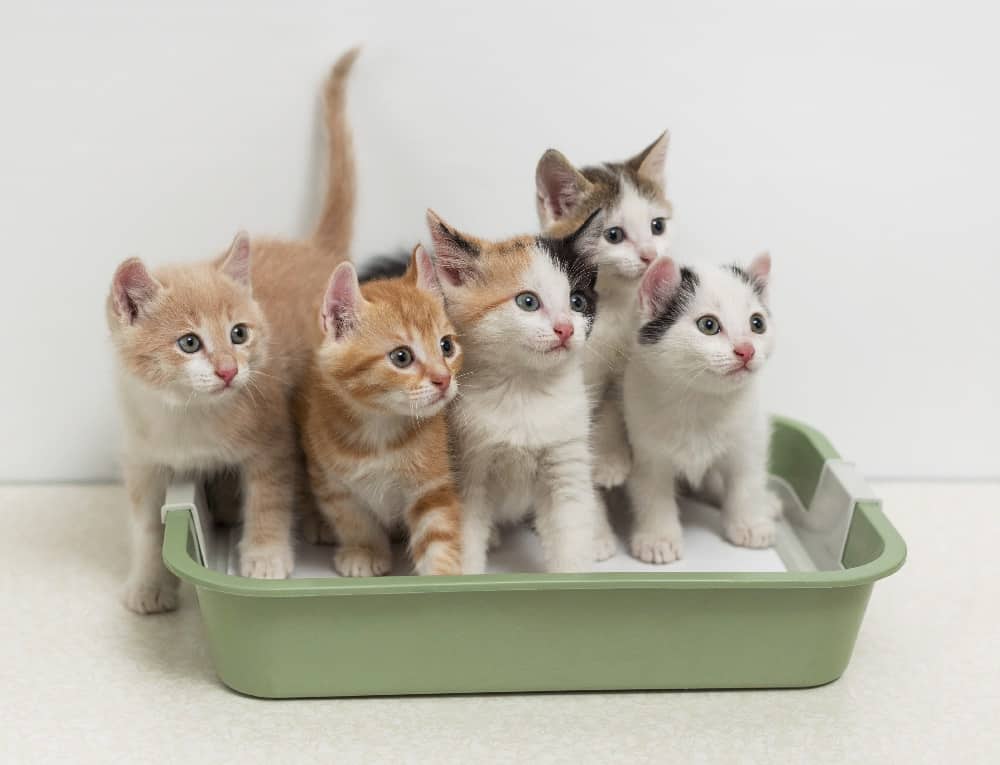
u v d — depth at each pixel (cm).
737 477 167
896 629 155
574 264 142
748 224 195
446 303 142
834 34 184
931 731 132
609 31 182
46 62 175
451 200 192
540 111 187
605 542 164
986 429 208
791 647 136
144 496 158
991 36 184
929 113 188
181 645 150
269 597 127
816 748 128
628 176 167
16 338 191
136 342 136
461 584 127
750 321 148
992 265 198
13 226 184
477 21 181
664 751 127
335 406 143
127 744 127
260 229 190
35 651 147
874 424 208
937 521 191
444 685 136
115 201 185
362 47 181
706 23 183
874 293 199
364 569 156
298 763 124
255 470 156
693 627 133
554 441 147
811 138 190
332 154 180
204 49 179
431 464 146
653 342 149
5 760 124
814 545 168
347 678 134
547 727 131
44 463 201
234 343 141
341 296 133
